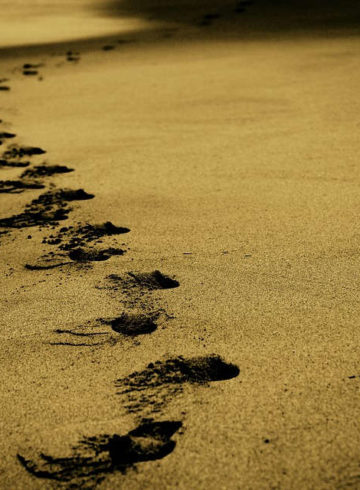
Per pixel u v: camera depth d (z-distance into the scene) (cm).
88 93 1132
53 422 489
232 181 659
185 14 2305
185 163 695
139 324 528
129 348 517
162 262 570
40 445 482
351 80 1073
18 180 679
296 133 780
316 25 1786
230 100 994
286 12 2070
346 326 522
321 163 679
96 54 1620
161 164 696
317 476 470
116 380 503
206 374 504
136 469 475
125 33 1991
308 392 495
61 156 739
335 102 927
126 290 549
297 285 547
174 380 502
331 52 1358
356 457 474
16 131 878
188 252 578
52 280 559
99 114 956
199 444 480
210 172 676
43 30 2228
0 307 541
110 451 480
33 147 777
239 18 2052
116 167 695
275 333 520
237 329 523
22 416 491
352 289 542
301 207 618
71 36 2022
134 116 929
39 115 977
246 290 546
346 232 587
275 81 1115
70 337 523
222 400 494
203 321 529
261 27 1841
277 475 471
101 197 646
